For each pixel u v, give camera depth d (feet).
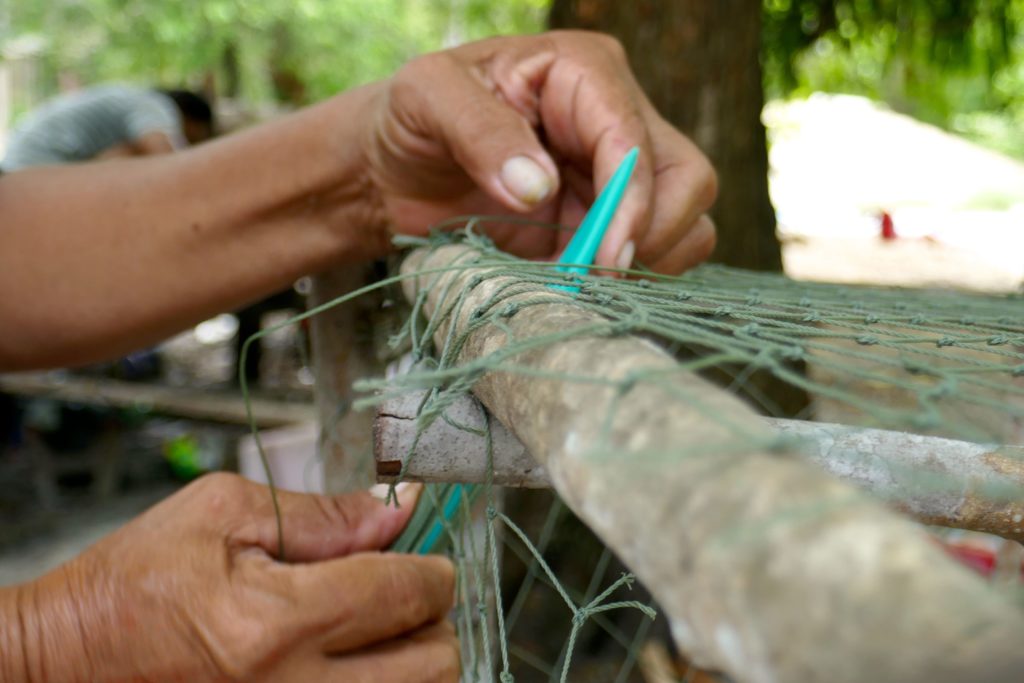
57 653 1.75
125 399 10.16
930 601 0.49
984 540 3.98
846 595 0.50
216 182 2.87
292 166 2.81
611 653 4.60
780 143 18.43
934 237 9.27
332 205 2.84
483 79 2.70
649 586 0.65
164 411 10.09
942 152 17.95
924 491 1.40
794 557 0.53
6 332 2.96
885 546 0.51
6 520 9.30
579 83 2.63
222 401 10.10
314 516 2.05
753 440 0.63
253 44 24.62
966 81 8.72
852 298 2.51
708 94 5.22
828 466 1.41
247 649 1.74
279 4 24.40
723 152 5.25
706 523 0.59
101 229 2.89
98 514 9.66
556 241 2.91
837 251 8.41
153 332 3.05
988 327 1.90
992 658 0.47
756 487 0.58
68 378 10.70
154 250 2.89
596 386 0.81
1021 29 8.85
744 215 5.36
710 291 2.01
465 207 2.77
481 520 2.86
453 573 2.04
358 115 2.76
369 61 26.32
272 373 12.00
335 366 3.11
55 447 9.91
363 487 3.13
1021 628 0.47
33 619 1.73
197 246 2.86
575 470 0.76
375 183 2.77
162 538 1.84
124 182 3.00
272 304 11.43
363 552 1.99
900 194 16.05
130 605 1.73
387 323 3.14
